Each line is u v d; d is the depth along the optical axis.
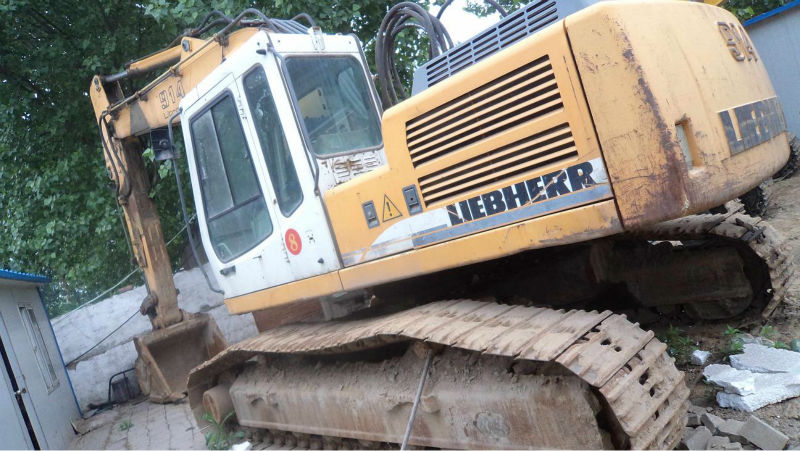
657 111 2.67
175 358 7.78
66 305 19.69
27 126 10.98
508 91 3.08
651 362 2.84
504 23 3.52
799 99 9.91
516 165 3.09
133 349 8.91
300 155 4.05
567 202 2.93
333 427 4.13
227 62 4.43
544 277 4.28
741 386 3.37
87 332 8.92
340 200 3.93
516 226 3.10
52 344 8.12
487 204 3.21
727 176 2.88
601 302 4.77
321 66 4.43
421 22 4.28
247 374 5.11
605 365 2.64
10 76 10.88
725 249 4.19
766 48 10.12
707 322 4.50
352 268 3.91
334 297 4.34
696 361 3.96
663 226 4.48
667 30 2.91
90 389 8.70
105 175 10.05
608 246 4.47
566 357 2.62
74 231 10.11
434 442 3.42
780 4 13.80
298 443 4.71
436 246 3.46
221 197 4.86
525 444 2.94
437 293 4.26
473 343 2.94
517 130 3.06
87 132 11.03
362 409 3.83
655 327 4.68
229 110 4.52
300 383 4.42
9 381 5.58
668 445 2.76
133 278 12.40
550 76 2.93
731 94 3.12
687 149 2.77
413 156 3.54
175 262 12.28
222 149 4.70
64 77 10.85
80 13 10.79
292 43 4.30
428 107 3.42
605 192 2.80
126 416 7.39
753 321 4.23
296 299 4.36
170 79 5.98
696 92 2.88
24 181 10.80
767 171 3.23
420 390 3.36
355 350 3.95
